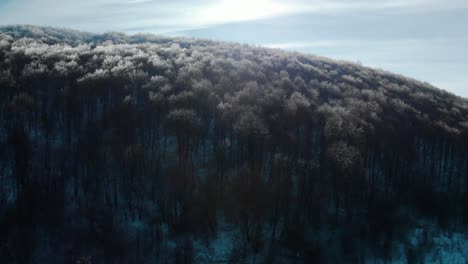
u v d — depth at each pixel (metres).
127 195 51.88
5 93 61.50
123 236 47.62
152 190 52.19
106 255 45.28
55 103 62.06
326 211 53.44
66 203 50.06
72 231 46.81
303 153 58.19
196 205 50.03
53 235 46.03
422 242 53.41
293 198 52.38
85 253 44.75
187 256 46.22
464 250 54.12
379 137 64.00
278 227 50.66
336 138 59.06
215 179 51.84
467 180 63.72
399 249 51.72
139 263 45.38
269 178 52.06
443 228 56.84
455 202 61.19
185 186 50.62
